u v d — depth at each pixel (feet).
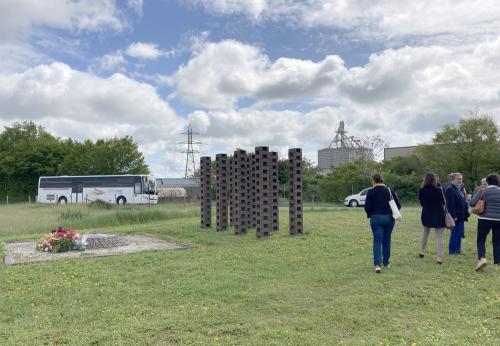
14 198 207.51
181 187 179.83
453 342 17.84
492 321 20.49
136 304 22.90
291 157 45.78
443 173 129.18
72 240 39.81
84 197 151.12
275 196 48.49
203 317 20.77
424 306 22.56
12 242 47.60
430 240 41.29
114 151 185.98
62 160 206.59
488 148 123.75
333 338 18.43
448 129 127.85
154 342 18.03
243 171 46.75
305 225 52.19
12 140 221.87
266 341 17.97
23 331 19.26
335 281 27.07
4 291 25.85
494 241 30.78
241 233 46.60
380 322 20.27
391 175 132.77
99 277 28.58
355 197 116.16
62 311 22.04
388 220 29.48
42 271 30.48
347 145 181.98
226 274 28.84
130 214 74.43
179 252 36.88
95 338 18.31
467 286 25.84
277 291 24.89
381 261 30.27
